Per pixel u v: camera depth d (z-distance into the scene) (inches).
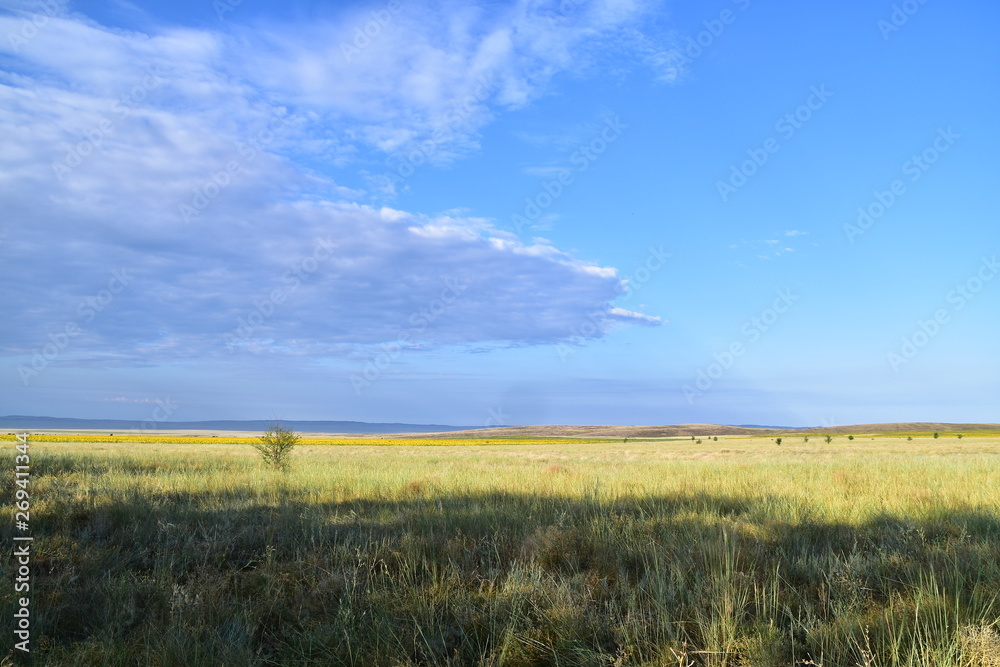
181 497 444.8
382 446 3201.3
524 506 394.6
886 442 3196.4
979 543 262.1
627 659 158.7
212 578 231.8
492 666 159.2
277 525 326.3
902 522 310.7
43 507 371.2
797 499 400.8
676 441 4350.4
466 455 1793.8
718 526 308.8
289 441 898.7
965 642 152.5
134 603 207.2
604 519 309.3
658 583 199.5
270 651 177.6
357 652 165.2
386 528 331.9
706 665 152.6
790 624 177.2
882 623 172.4
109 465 743.7
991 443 2888.8
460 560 254.7
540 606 193.8
